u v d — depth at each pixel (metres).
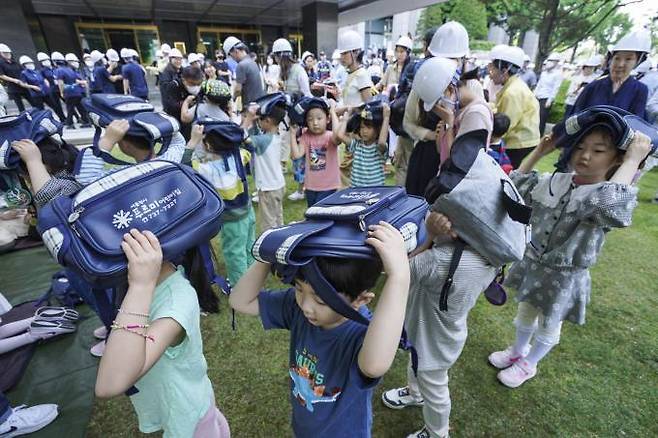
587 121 1.21
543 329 1.59
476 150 1.08
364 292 0.74
